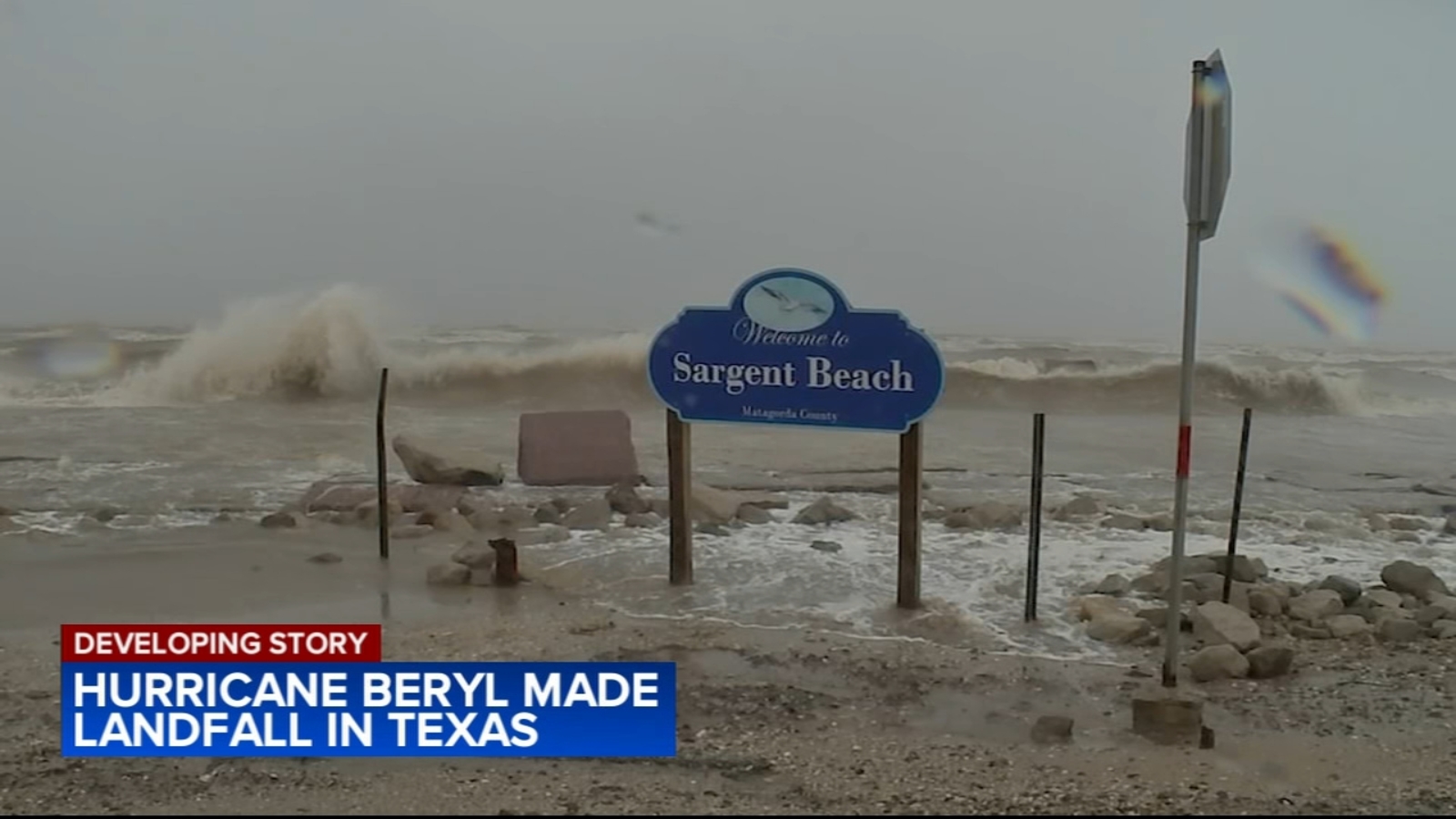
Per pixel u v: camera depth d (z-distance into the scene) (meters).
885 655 7.55
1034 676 7.13
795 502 13.31
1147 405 28.03
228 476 15.13
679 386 9.30
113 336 40.22
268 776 5.32
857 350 8.77
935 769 5.46
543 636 7.88
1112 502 13.72
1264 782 5.29
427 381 28.50
